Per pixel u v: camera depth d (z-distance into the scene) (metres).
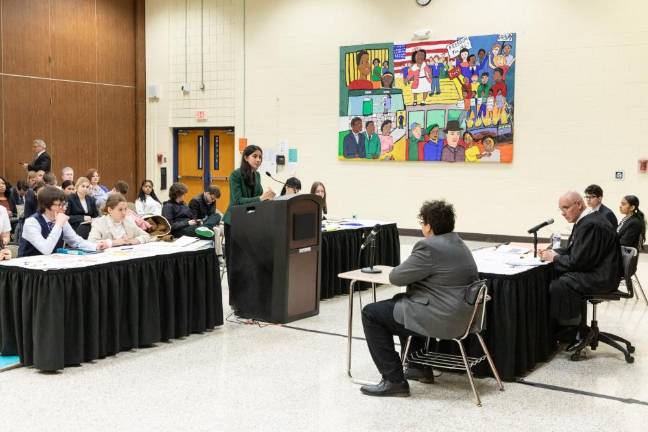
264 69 11.55
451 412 3.47
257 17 11.55
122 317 4.37
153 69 12.62
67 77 11.40
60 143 11.34
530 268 4.11
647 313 5.73
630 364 4.34
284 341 4.73
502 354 3.91
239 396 3.66
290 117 11.35
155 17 12.52
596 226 4.24
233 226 5.32
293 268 5.23
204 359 4.29
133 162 12.65
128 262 4.34
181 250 4.71
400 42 10.26
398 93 10.32
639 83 8.81
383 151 10.51
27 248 4.60
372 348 3.70
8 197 9.24
